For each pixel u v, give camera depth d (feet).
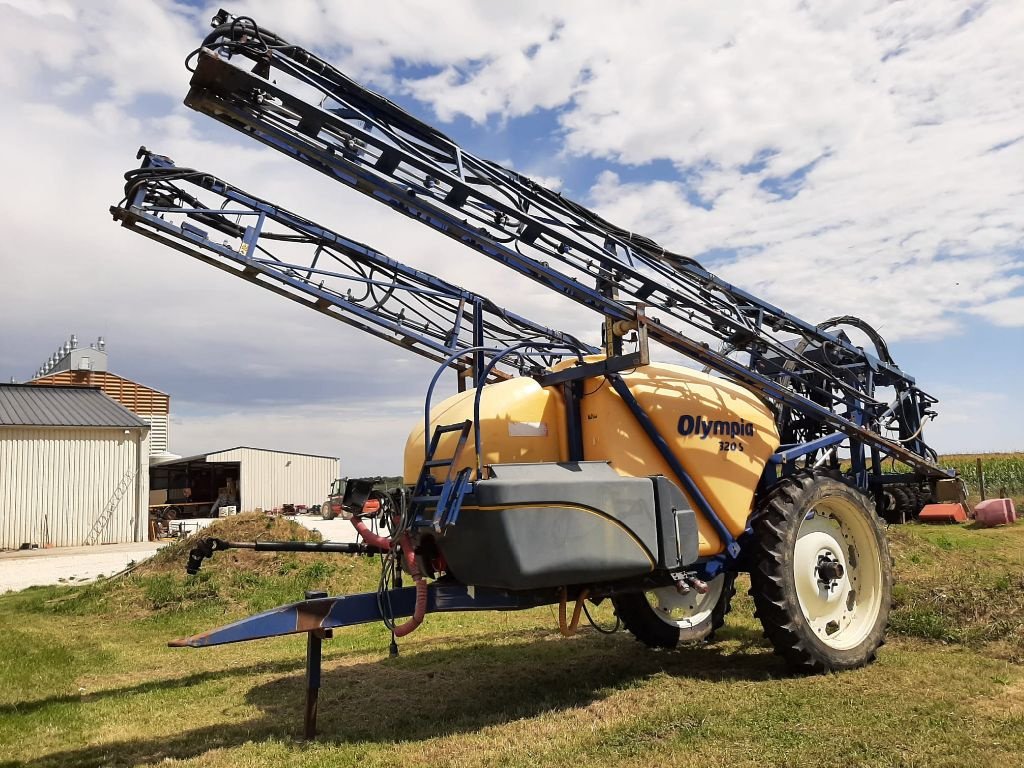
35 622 29.50
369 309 25.95
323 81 15.35
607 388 17.06
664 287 19.17
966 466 74.13
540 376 17.65
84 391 90.68
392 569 16.03
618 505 15.24
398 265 26.13
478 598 15.42
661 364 18.92
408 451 17.65
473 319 26.58
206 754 13.37
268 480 115.96
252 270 23.85
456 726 14.52
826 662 17.04
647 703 15.20
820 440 21.12
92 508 79.30
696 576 17.34
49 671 20.81
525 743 13.19
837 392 24.98
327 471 122.42
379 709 15.94
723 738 12.81
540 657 20.17
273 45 14.74
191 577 33.53
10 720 16.03
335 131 15.39
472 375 23.66
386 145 15.58
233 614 29.84
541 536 14.05
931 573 23.50
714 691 15.79
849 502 18.84
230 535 38.06
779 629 16.97
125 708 16.88
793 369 24.14
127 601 31.60
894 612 20.52
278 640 24.62
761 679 16.94
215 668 20.94
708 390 18.56
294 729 14.80
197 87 14.10
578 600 16.02
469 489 13.97
